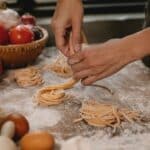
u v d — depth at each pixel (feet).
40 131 2.56
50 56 4.15
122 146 2.68
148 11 3.83
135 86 3.50
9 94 3.34
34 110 3.09
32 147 2.41
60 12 3.26
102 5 5.32
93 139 2.75
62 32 3.22
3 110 2.98
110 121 2.91
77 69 2.98
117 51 2.81
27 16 4.20
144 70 3.81
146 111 3.09
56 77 3.65
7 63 3.71
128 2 5.39
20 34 3.67
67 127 2.88
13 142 2.42
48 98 3.18
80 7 3.23
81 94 3.34
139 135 2.80
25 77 3.53
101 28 5.07
